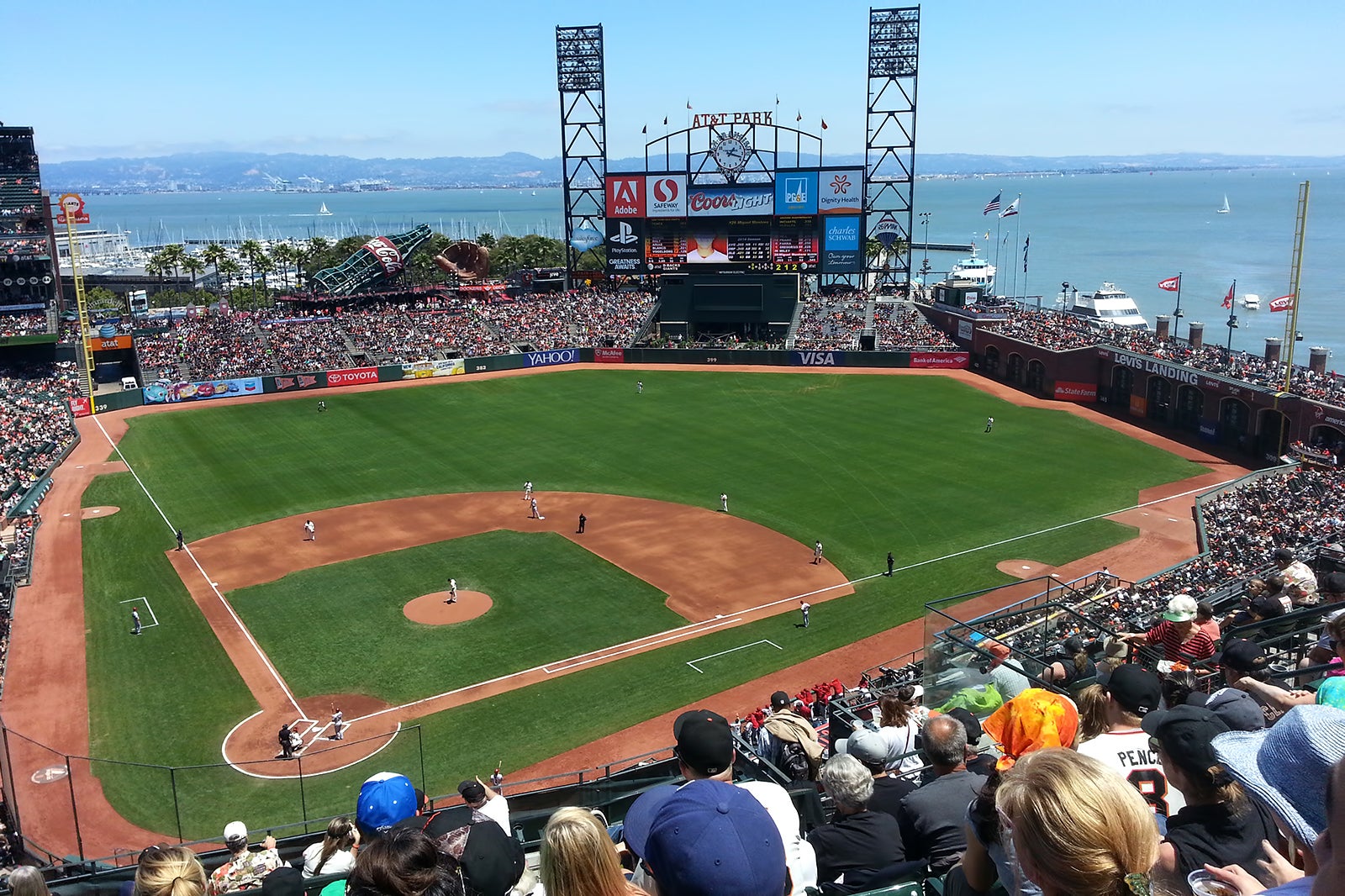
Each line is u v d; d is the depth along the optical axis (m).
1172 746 6.01
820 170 109.50
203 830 31.42
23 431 78.50
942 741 8.84
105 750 36.50
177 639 45.91
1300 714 4.59
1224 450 74.75
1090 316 133.88
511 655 43.81
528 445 79.25
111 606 49.78
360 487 69.38
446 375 106.38
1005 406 89.06
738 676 41.72
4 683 41.84
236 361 102.44
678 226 114.88
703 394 95.50
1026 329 99.56
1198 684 12.67
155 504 66.19
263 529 60.97
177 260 181.25
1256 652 10.78
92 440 83.12
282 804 32.97
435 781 34.47
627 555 55.53
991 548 55.50
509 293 132.12
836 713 19.75
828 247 111.62
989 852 6.11
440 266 134.38
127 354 107.06
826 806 12.78
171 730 38.00
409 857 5.94
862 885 7.62
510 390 99.44
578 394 96.94
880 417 85.69
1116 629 26.30
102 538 59.88
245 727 38.09
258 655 44.12
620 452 76.62
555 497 66.19
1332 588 14.45
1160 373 81.75
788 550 55.97
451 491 68.12
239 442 81.88
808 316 114.56
